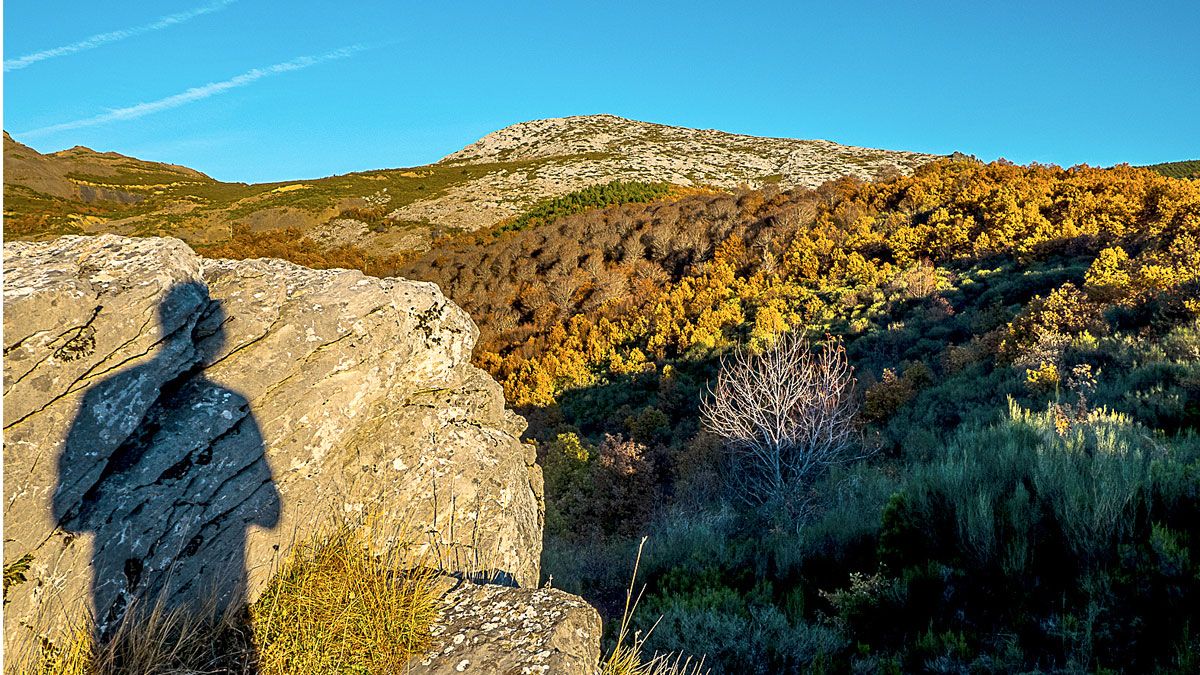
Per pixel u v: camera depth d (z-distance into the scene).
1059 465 5.46
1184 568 4.04
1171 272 12.41
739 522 9.96
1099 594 4.20
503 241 44.16
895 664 4.39
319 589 3.22
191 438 2.98
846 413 12.36
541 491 5.21
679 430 16.59
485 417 4.70
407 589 3.33
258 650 2.94
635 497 12.47
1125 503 4.71
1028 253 19.16
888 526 5.73
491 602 3.39
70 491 2.59
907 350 16.20
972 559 5.04
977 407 10.71
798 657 4.85
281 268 3.90
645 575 7.40
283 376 3.35
